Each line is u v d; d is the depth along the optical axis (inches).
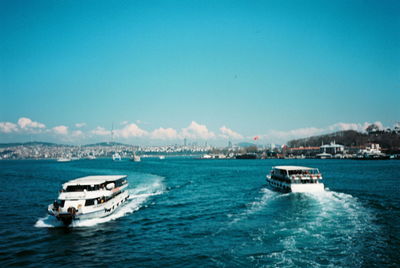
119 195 2487.7
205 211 2297.0
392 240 1519.4
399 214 2046.0
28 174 6584.6
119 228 1843.0
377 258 1305.4
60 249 1488.7
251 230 1724.9
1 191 3602.4
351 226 1769.2
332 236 1594.5
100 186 2145.7
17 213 2301.9
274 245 1472.7
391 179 4507.9
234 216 2086.6
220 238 1599.4
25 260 1354.6
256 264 1262.3
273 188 3506.4
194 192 3344.0
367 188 3383.4
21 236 1699.1
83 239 1636.3
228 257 1338.6
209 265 1263.5
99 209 1985.7
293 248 1429.6
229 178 5093.5
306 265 1246.3
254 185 3956.7
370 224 1809.8
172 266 1264.8
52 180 5068.9
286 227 1771.7
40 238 1662.2
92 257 1381.6
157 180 4687.5
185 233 1713.8
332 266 1236.5
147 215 2194.9
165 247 1489.9
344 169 7293.3
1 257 1390.3
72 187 2078.0
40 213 2299.5
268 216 2053.4
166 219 2062.0
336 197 2714.1
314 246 1451.8
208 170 7539.4
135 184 4121.6
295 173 3100.4
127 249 1475.1
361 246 1443.2
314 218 1968.5
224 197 2950.3
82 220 1913.1
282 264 1258.0
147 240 1603.1
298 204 2426.2
